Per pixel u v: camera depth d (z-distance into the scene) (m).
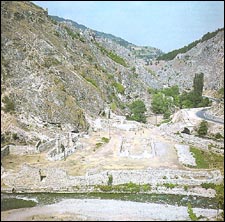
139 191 96.38
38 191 95.44
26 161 107.69
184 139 139.88
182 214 83.88
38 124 133.50
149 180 99.31
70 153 117.62
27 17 190.00
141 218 81.19
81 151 121.44
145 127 165.88
